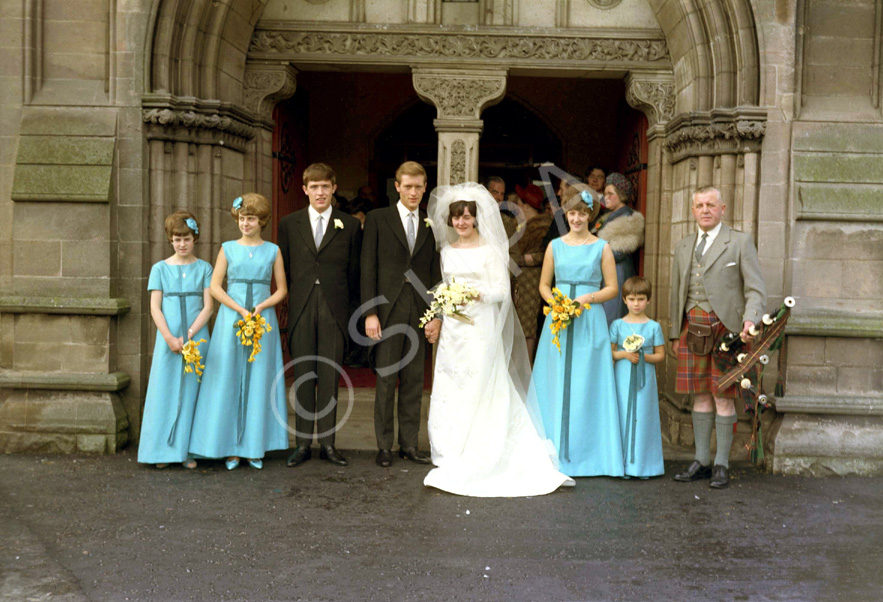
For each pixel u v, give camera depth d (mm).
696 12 5555
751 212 5426
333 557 3598
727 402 4797
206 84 5707
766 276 5395
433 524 4031
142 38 5441
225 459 5184
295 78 6336
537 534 3916
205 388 4930
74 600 3158
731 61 5496
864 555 3717
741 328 4730
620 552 3705
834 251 5293
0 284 5441
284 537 3828
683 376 4863
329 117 10789
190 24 5543
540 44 6051
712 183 5613
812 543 3861
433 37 6051
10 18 5449
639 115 6543
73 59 5523
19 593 3211
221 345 4898
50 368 5406
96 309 5312
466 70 6051
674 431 5746
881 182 5281
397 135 11039
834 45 5434
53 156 5410
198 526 3965
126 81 5461
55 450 5312
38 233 5410
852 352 5234
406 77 10695
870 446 5129
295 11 6082
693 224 5652
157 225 5578
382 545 3744
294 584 3314
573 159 10602
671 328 4930
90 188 5348
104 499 4363
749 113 5324
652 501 4473
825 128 5387
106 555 3594
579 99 10523
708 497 4574
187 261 4988
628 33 6059
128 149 5477
